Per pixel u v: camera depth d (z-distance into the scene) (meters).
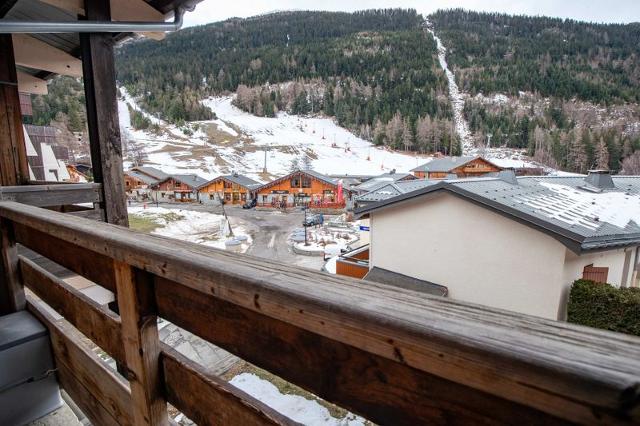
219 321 0.76
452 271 6.93
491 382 0.38
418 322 0.43
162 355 0.97
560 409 0.34
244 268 0.66
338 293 0.53
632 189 9.91
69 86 75.25
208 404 0.82
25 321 1.77
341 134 96.88
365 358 0.53
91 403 1.38
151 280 0.95
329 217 32.03
